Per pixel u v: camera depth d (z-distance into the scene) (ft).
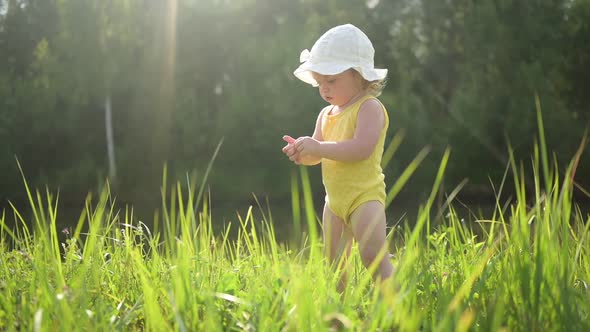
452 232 11.23
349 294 7.74
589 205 43.80
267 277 8.62
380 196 9.96
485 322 6.91
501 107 68.80
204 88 86.69
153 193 71.82
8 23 72.79
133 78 75.87
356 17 85.51
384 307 6.60
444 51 85.30
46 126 70.44
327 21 84.12
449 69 84.94
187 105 78.74
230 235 25.32
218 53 86.58
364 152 9.77
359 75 10.26
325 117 10.73
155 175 73.87
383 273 9.50
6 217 37.91
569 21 72.13
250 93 77.36
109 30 74.84
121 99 76.28
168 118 76.69
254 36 90.84
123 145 76.48
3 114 69.10
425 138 72.33
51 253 8.34
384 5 88.99
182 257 8.10
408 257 7.52
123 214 36.45
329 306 6.85
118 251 10.44
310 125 74.69
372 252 9.62
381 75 10.23
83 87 72.59
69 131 71.72
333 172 10.09
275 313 6.86
